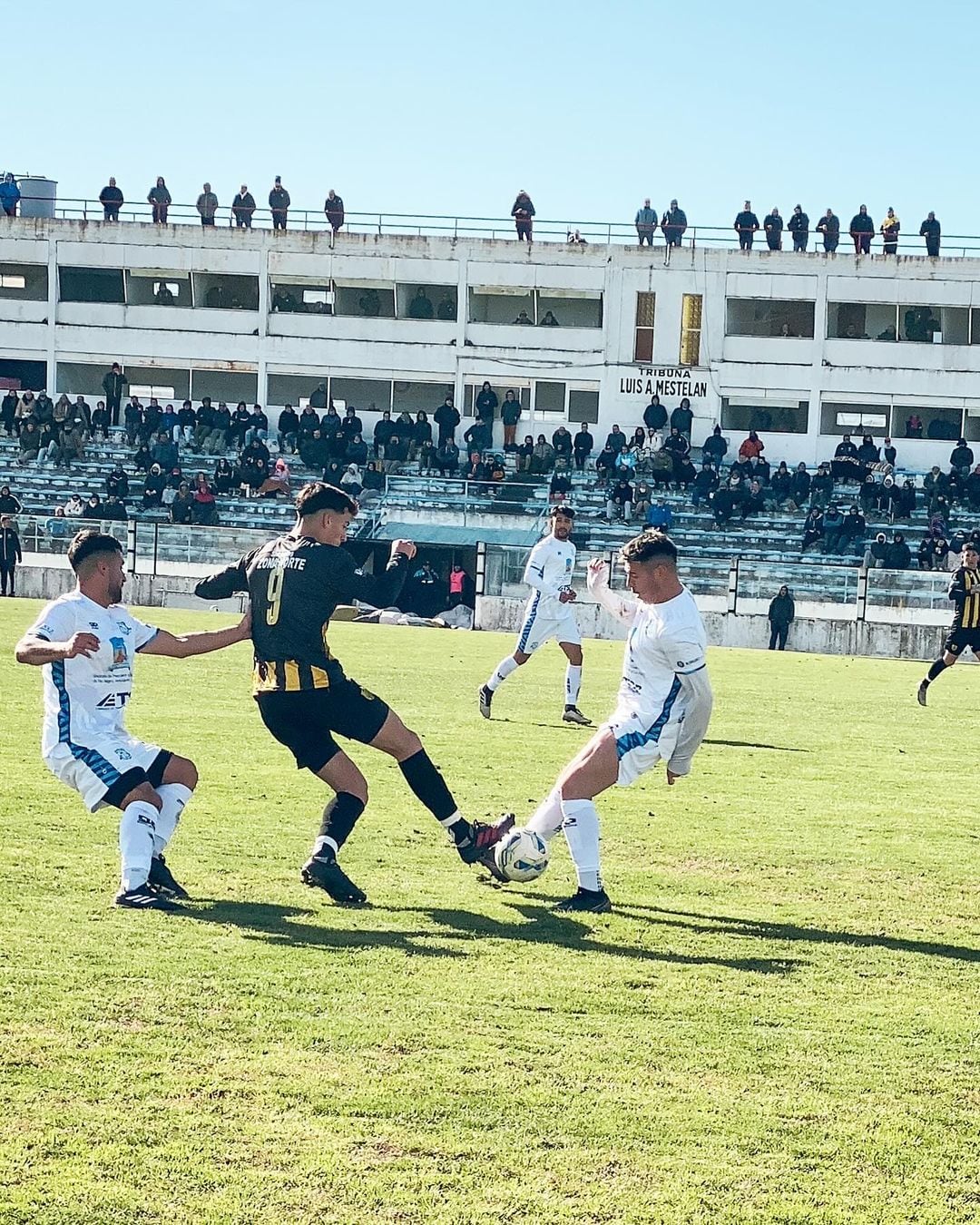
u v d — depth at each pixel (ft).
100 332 174.09
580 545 133.80
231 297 173.78
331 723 23.39
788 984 19.12
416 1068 15.46
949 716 55.93
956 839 29.37
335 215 169.89
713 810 32.04
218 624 86.79
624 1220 12.38
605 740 22.85
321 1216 12.25
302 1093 14.67
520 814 30.14
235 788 32.04
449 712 50.06
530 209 167.43
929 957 20.70
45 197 179.32
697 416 166.81
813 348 165.07
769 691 65.26
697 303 165.89
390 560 23.15
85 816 27.81
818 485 143.74
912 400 164.45
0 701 45.75
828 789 35.83
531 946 20.42
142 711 45.11
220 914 21.34
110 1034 16.08
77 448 152.56
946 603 104.27
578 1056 16.03
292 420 159.33
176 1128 13.78
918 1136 14.29
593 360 167.73
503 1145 13.69
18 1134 13.51
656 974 19.31
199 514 134.41
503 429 169.37
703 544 137.80
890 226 162.71
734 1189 13.01
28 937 19.61
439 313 171.63
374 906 22.26
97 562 22.17
